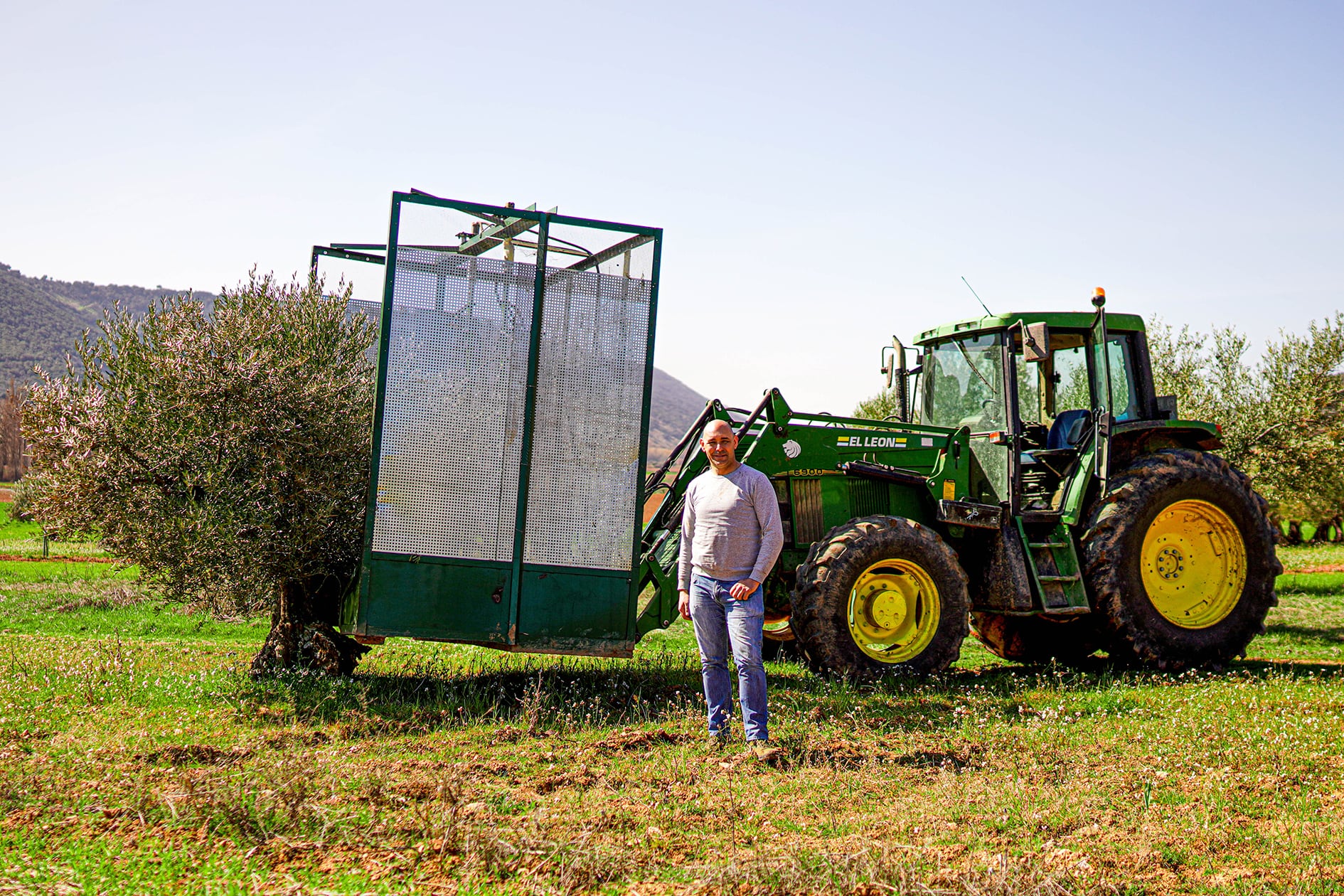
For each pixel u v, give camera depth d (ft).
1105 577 23.57
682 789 12.32
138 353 18.57
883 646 21.94
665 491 24.14
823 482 23.54
